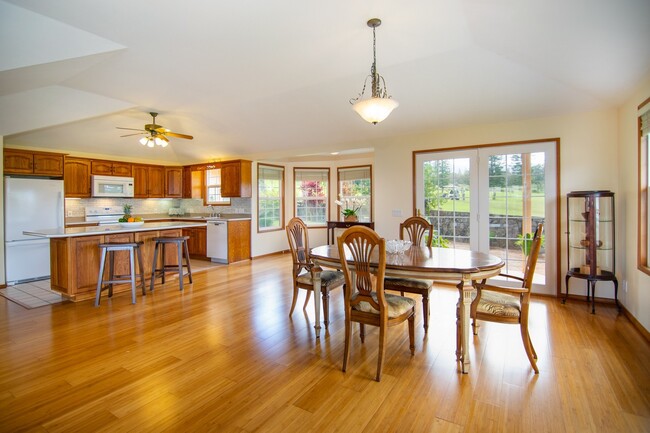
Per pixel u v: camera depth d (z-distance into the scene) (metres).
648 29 2.00
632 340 2.76
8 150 4.85
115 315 3.53
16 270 4.86
